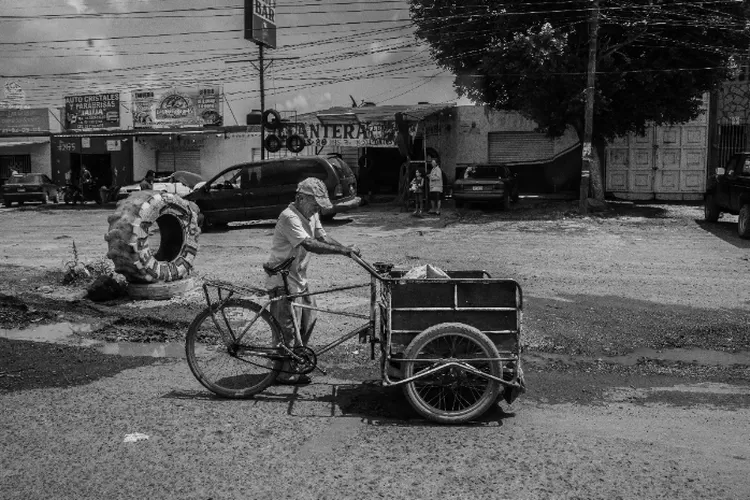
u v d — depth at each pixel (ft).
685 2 59.21
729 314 25.76
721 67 62.13
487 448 13.74
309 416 15.60
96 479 12.26
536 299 28.12
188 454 13.35
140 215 28.27
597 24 58.44
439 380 15.30
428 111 79.30
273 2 87.40
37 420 15.26
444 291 15.40
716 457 13.37
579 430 14.84
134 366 19.71
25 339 23.00
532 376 18.88
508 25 63.00
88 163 107.55
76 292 30.48
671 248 42.86
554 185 84.43
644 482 12.17
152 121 101.45
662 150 76.95
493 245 44.80
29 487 11.96
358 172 91.09
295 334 17.06
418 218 62.64
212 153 98.94
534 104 63.52
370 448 13.70
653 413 16.02
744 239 46.60
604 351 21.26
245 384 17.49
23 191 91.30
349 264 37.37
